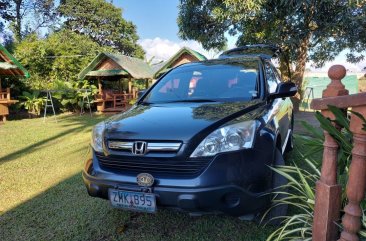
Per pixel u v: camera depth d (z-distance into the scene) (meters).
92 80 15.30
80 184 3.71
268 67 3.66
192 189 1.97
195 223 2.63
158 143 2.10
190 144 2.05
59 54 15.47
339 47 11.03
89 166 2.42
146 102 3.21
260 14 9.11
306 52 10.20
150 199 2.08
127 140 2.21
